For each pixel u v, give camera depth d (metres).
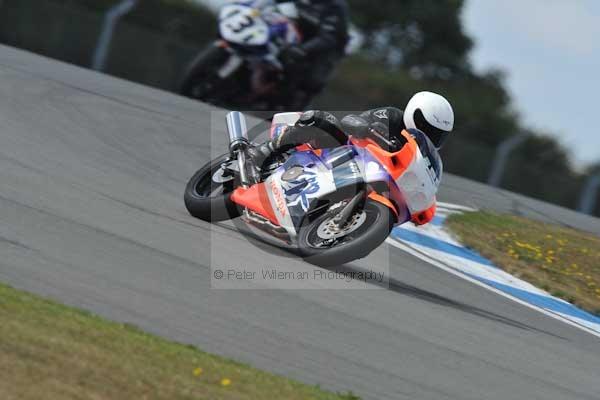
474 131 81.62
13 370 13.81
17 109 36.53
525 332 25.50
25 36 64.81
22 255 19.88
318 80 58.00
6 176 25.78
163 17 72.44
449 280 29.53
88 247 21.56
